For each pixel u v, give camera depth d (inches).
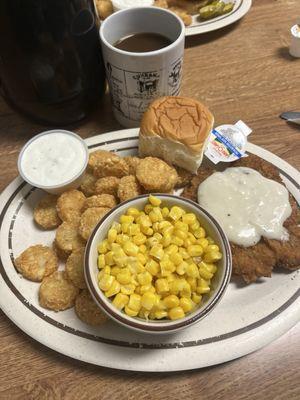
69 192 12.0
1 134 14.0
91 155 12.6
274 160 12.7
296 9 17.2
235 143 13.0
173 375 9.7
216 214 11.6
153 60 11.5
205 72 15.4
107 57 12.0
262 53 15.9
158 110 12.0
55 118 13.5
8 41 10.8
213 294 9.3
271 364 9.8
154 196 10.8
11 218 11.9
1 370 9.8
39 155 12.0
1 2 9.8
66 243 11.0
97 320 9.8
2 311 10.6
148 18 13.0
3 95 13.4
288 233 11.3
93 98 13.6
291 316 10.1
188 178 12.7
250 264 10.8
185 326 8.8
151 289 9.6
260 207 11.6
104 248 10.1
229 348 9.6
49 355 9.9
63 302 10.2
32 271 10.6
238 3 16.9
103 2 16.4
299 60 15.6
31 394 9.5
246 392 9.4
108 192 12.1
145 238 10.5
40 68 11.4
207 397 9.4
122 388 9.5
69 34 11.0
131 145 13.2
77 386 9.6
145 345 9.6
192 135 11.5
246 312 10.2
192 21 16.5
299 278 10.8
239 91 14.9
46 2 10.0
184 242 10.3
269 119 14.1
